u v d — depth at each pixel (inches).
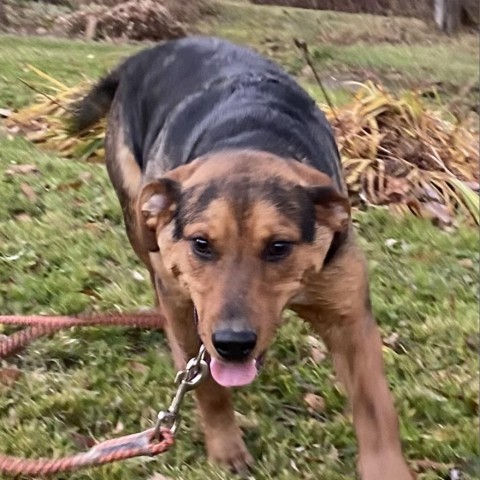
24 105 86.7
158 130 44.4
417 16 200.4
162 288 36.0
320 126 41.6
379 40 171.3
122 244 57.1
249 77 42.6
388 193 70.6
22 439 38.1
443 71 141.1
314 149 38.3
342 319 35.6
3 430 39.0
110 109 52.0
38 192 63.9
